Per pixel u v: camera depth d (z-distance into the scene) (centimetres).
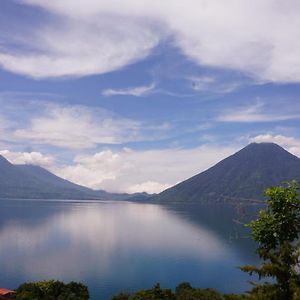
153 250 19712
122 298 7306
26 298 6134
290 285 1675
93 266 15288
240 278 13412
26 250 18712
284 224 1819
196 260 17025
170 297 7125
